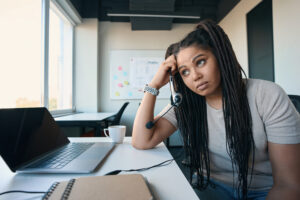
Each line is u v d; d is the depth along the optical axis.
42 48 1.94
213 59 0.56
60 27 2.61
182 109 0.72
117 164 0.55
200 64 0.56
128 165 0.54
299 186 0.46
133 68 3.19
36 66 1.86
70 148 0.70
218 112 0.65
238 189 0.62
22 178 0.45
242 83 0.60
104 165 0.54
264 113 0.55
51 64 2.25
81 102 2.92
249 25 2.19
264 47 1.91
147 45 3.22
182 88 0.72
